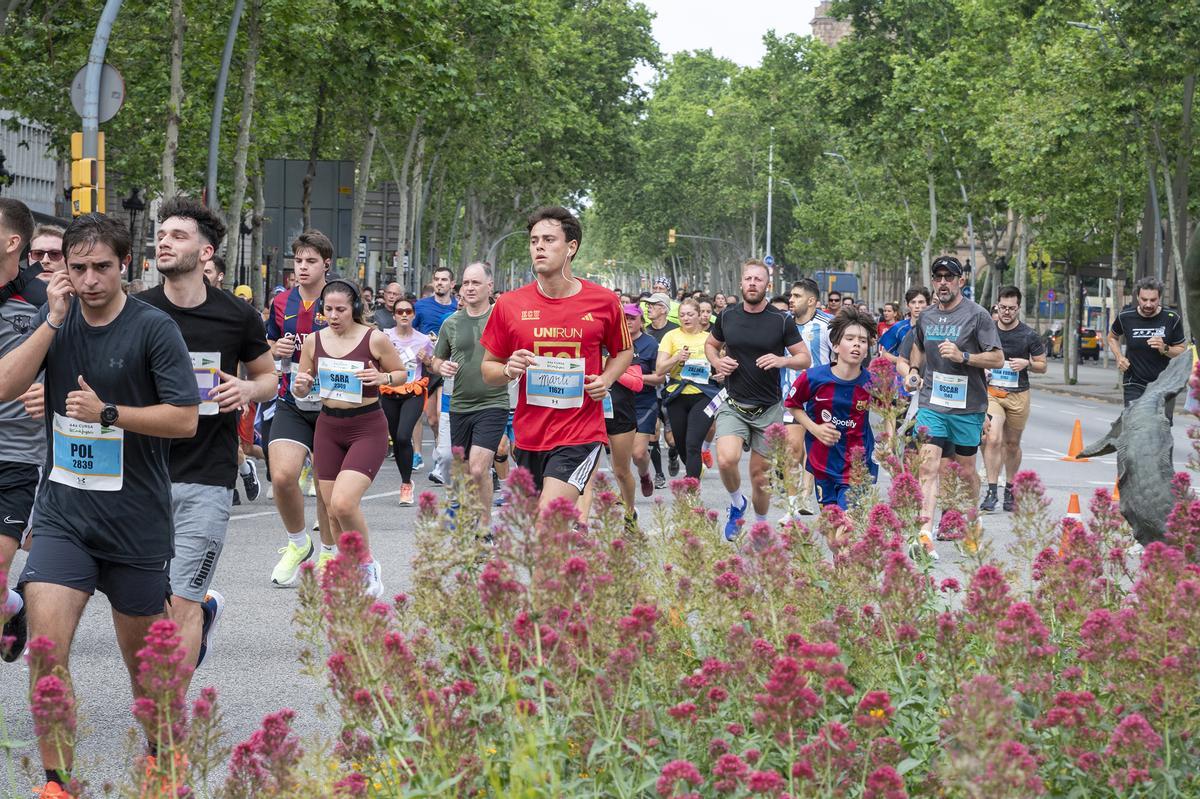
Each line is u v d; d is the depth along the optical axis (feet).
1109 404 168.14
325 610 18.54
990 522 59.47
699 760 17.88
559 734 16.90
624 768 17.37
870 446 45.19
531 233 34.58
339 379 40.37
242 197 116.16
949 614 19.54
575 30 271.28
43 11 118.83
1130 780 16.61
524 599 17.85
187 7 120.88
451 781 15.94
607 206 451.94
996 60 216.74
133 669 24.85
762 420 48.57
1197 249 28.30
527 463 35.29
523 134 242.17
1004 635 18.12
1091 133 164.86
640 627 17.61
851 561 22.79
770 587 21.24
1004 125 181.47
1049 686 18.04
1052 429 121.80
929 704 18.97
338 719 29.30
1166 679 17.49
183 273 29.14
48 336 23.53
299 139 186.80
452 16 157.89
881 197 275.39
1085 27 160.45
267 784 16.84
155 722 16.74
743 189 414.82
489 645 18.67
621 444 47.24
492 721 17.71
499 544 18.24
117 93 79.41
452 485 21.02
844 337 44.68
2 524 29.25
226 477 29.14
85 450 23.72
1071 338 205.77
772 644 20.10
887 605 20.24
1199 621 17.85
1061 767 17.49
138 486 24.06
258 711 30.07
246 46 129.59
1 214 30.25
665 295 71.97
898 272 385.50
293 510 43.37
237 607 40.93
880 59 249.34
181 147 160.35
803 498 30.68
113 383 23.73
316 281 42.65
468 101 166.20
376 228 197.77
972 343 51.78
